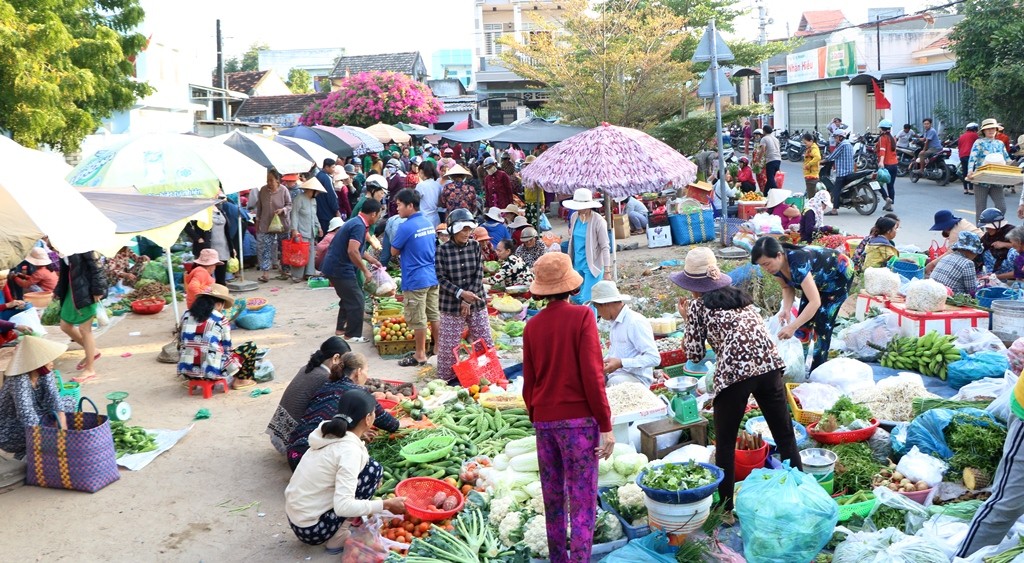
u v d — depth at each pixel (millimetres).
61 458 6734
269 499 6590
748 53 26125
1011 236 10031
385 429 6906
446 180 19172
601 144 11469
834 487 5938
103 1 20359
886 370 8500
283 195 15070
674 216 16125
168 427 8141
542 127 19344
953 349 8078
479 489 6273
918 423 6270
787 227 15570
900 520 5293
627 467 5852
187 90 32344
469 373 8336
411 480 6230
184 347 9008
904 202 20047
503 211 15805
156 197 10422
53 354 6922
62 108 16688
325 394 6805
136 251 15938
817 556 5008
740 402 5469
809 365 7914
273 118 45719
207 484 6871
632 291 12523
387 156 28031
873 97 34031
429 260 9570
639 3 22203
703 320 5629
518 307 11312
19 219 6410
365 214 10664
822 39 42406
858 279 11430
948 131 27828
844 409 6641
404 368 9719
